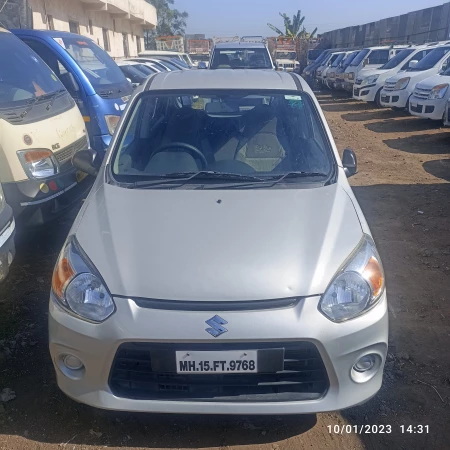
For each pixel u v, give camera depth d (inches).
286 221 108.0
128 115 142.9
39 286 159.6
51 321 96.8
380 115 560.7
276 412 92.4
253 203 114.9
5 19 449.1
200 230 105.1
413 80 506.3
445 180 284.7
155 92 146.9
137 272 95.3
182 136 138.8
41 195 167.3
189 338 88.4
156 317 89.9
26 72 195.0
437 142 394.0
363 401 96.7
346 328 91.7
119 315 90.9
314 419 107.6
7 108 167.3
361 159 343.3
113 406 93.5
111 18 872.9
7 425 105.4
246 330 88.7
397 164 326.6
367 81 613.6
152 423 106.5
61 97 201.3
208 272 94.6
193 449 100.5
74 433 103.9
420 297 154.6
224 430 104.8
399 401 112.0
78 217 115.8
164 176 127.6
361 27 1296.8
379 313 95.9
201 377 92.2
